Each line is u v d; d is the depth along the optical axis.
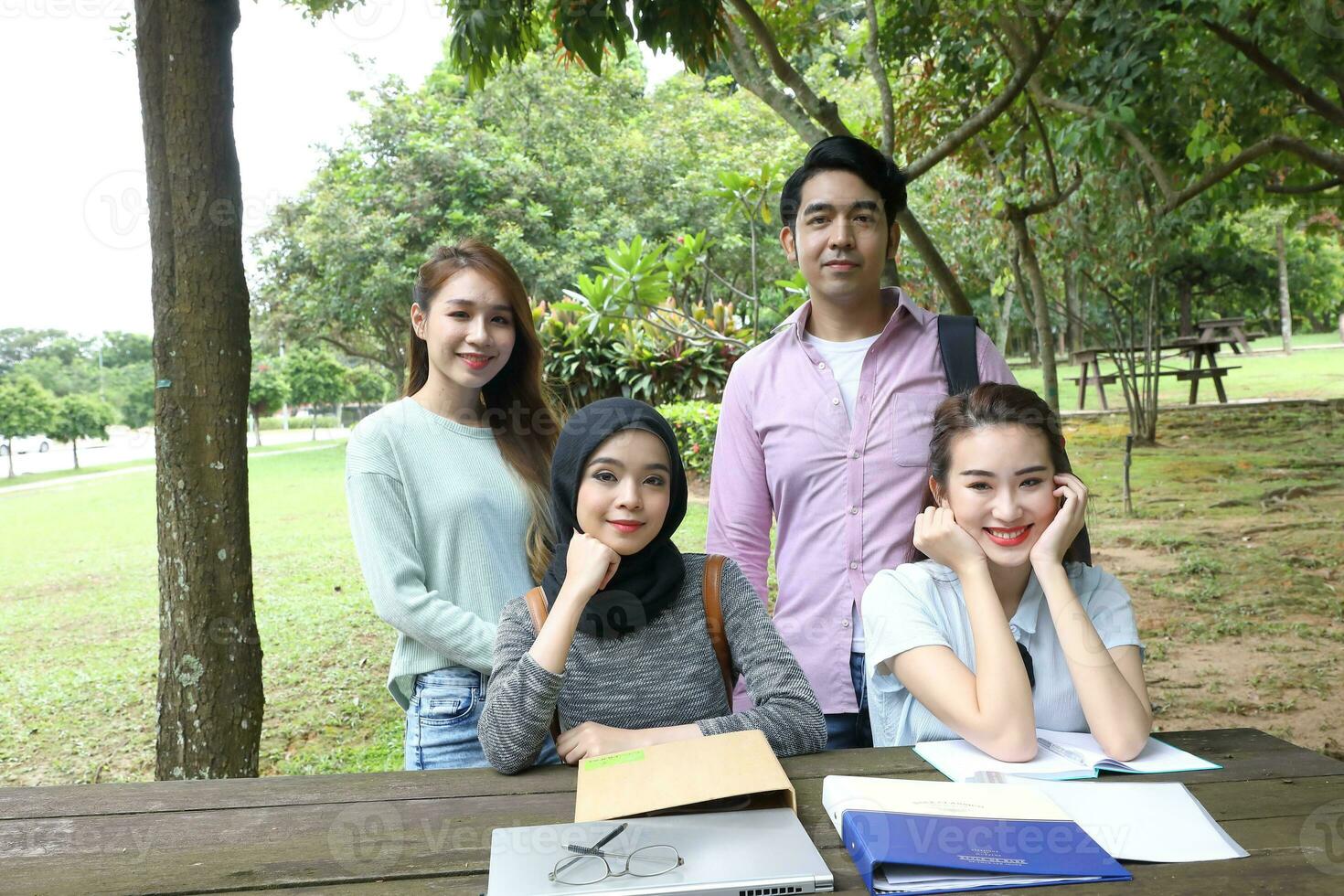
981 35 4.68
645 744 1.46
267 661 5.24
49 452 20.91
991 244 9.82
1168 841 1.18
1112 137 5.49
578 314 6.32
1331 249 26.77
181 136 2.25
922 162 4.02
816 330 2.25
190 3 2.24
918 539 1.62
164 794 1.40
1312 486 8.17
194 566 2.31
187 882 1.14
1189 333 21.55
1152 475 9.19
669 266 5.09
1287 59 5.50
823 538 2.09
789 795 1.28
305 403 22.84
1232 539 6.77
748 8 3.73
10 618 6.63
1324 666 4.32
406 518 1.88
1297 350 24.55
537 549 1.96
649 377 6.34
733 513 2.23
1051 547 1.58
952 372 2.08
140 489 14.84
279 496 12.06
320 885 1.13
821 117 3.90
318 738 4.19
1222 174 5.59
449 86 17.34
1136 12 4.44
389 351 17.94
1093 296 13.31
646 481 1.51
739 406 2.24
